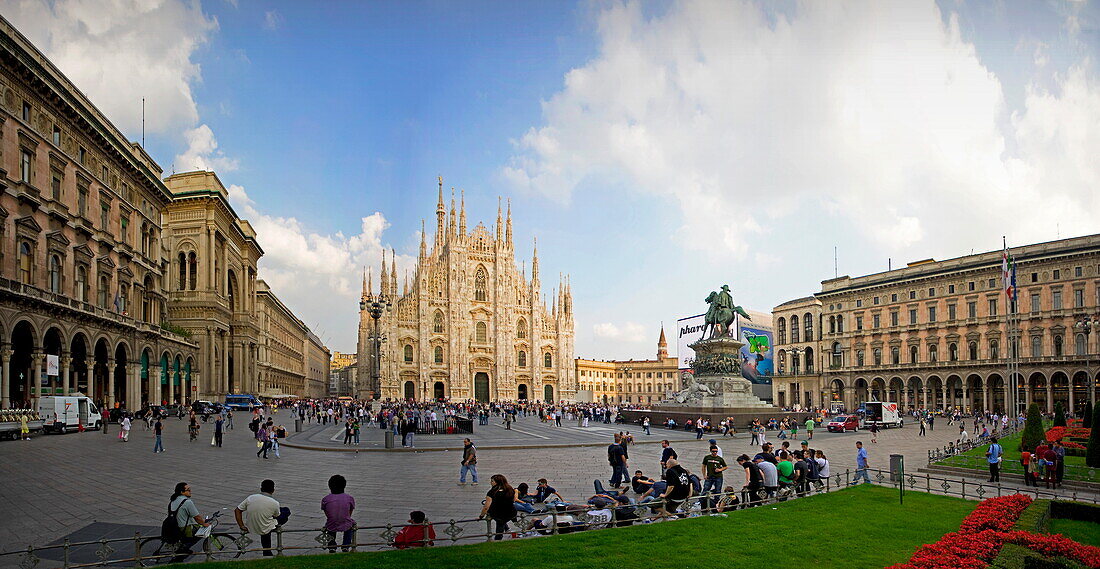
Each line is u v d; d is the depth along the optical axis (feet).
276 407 328.29
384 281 476.95
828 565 44.83
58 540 52.13
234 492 74.74
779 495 67.56
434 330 487.61
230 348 330.95
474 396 493.36
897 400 361.71
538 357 524.52
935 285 345.31
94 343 177.88
